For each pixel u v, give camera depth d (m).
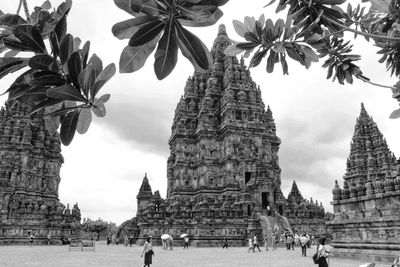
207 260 26.55
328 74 6.00
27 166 58.72
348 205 25.94
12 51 2.87
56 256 29.38
